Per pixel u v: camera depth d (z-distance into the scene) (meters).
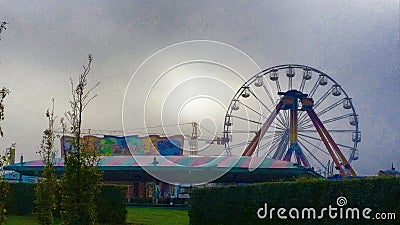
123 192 33.66
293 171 58.00
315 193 22.08
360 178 20.28
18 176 61.78
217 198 28.17
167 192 63.53
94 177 19.50
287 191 23.56
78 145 19.84
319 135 67.44
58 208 30.14
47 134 29.33
